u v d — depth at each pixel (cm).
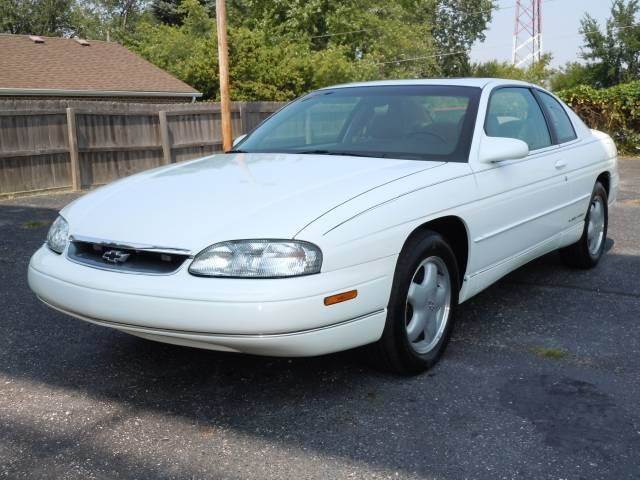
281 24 3244
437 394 325
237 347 281
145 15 4581
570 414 304
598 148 549
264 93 2370
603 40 3591
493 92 431
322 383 339
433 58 4319
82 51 2188
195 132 1403
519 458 268
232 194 319
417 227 326
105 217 318
